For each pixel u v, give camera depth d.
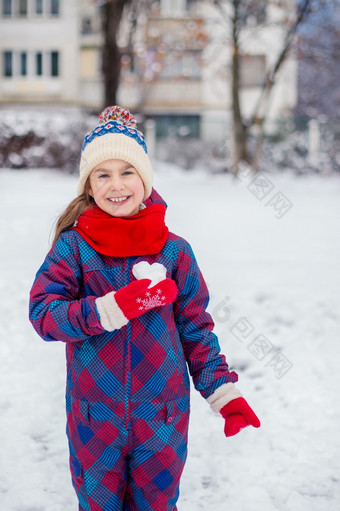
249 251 7.89
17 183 16.34
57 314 1.83
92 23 30.48
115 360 1.91
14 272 6.46
